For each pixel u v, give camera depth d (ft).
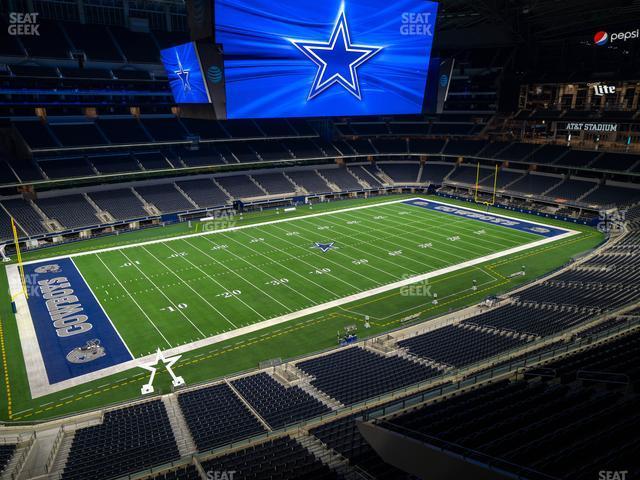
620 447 32.30
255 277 128.36
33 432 68.03
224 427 65.31
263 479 47.01
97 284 124.36
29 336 99.09
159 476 51.62
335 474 45.32
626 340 62.18
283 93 155.33
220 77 142.61
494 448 35.27
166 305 112.57
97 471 55.47
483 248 150.51
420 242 156.46
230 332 100.63
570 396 43.78
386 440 42.80
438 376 71.36
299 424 62.18
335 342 96.73
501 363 69.21
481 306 110.42
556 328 87.97
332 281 125.59
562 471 31.07
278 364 88.02
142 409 73.56
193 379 84.48
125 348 94.63
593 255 139.03
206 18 137.18
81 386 83.05
